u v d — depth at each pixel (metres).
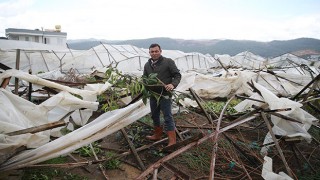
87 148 4.75
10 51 21.84
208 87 10.37
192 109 7.35
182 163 4.56
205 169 4.33
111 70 4.32
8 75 4.39
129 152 4.62
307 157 4.93
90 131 3.72
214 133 3.90
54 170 3.87
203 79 10.49
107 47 26.19
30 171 3.70
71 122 5.55
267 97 5.18
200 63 30.84
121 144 5.28
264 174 3.38
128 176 4.10
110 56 24.69
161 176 4.13
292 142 4.56
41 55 23.05
